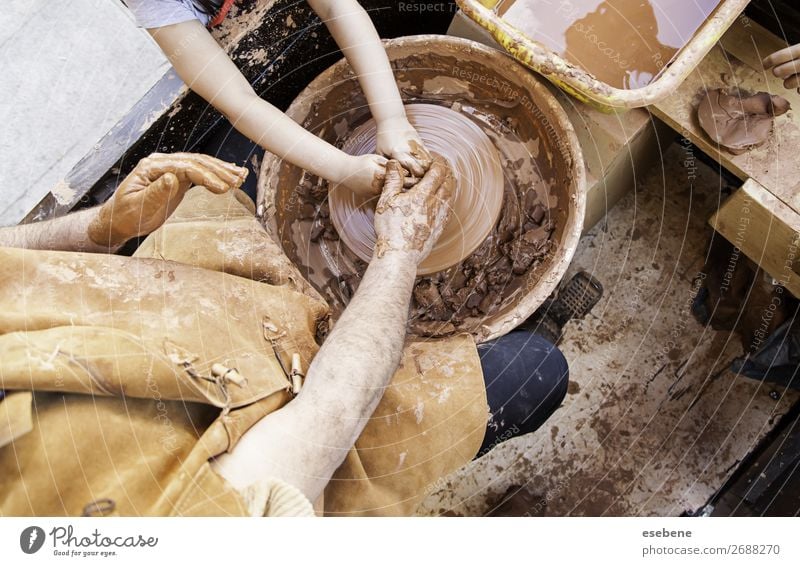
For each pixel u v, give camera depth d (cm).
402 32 219
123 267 140
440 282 183
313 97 180
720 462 206
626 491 209
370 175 163
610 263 219
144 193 131
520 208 183
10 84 213
